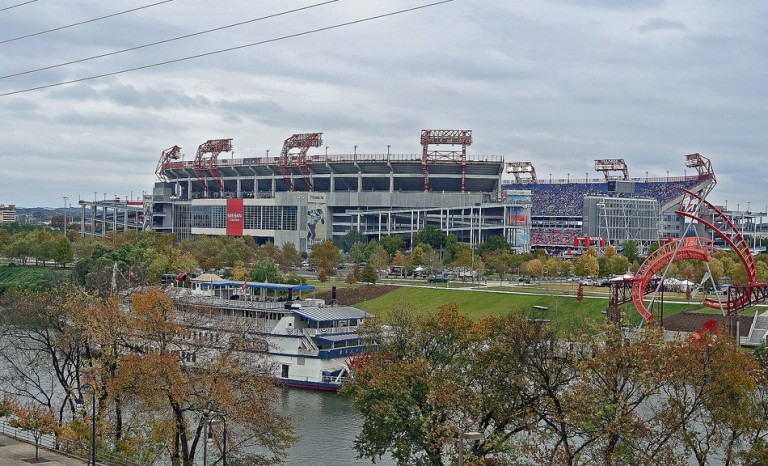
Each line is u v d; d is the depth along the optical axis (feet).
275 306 592.60
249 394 320.09
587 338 312.71
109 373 330.13
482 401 305.32
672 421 279.28
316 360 534.37
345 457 375.66
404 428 314.14
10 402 371.76
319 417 450.30
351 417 450.30
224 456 283.59
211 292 649.20
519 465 287.48
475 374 319.06
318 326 554.05
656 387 278.46
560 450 289.74
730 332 601.62
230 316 580.30
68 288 561.02
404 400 311.68
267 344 511.40
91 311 359.66
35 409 342.44
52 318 416.67
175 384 297.33
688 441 268.82
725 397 275.59
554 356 321.11
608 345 294.25
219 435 313.12
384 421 313.94
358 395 336.90
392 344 357.41
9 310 460.14
